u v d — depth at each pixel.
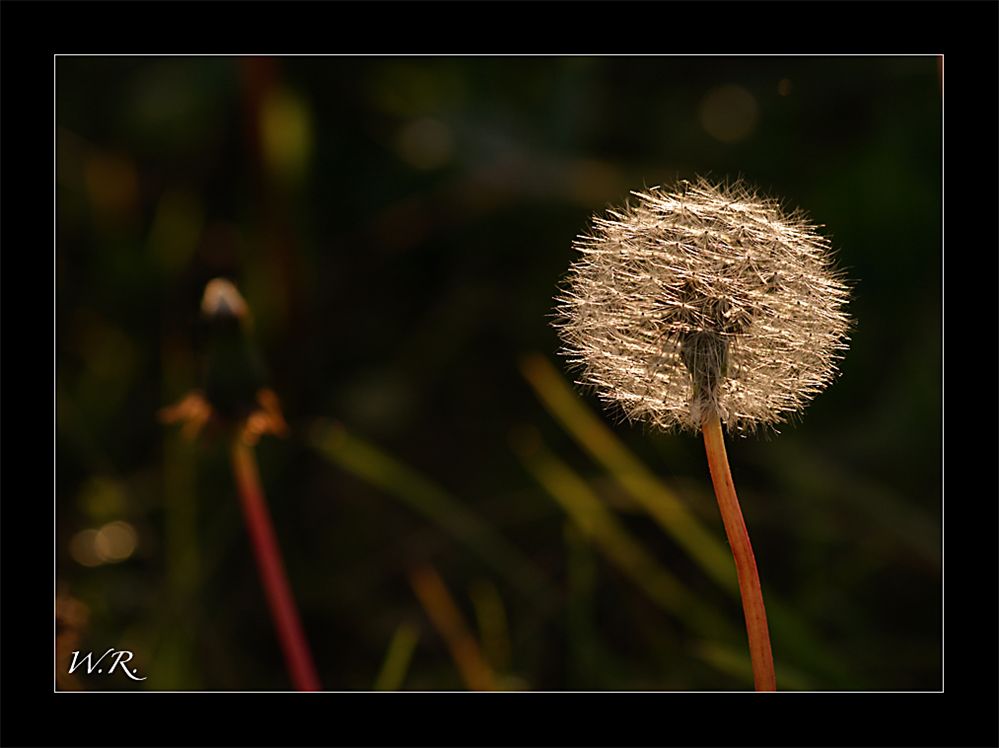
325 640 0.76
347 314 1.00
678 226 0.59
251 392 0.64
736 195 0.59
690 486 0.79
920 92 0.96
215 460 0.85
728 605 0.75
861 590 0.74
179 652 0.68
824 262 0.59
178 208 1.01
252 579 0.80
